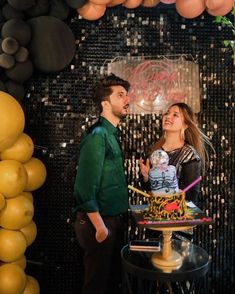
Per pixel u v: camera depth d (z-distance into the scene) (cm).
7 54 217
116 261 220
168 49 254
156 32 254
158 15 254
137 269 179
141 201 256
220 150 257
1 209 203
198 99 254
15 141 207
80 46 253
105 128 212
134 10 253
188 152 214
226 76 255
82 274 260
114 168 210
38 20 231
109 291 224
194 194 212
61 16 236
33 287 225
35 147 254
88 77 254
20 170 206
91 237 208
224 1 229
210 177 257
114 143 212
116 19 253
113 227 211
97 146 201
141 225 172
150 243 197
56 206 258
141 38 254
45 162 256
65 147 257
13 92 225
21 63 223
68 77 254
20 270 209
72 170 257
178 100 254
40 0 227
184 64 254
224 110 256
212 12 237
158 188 182
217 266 260
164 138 233
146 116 254
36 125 255
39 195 258
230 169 258
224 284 261
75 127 256
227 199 258
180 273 174
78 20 252
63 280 261
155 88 253
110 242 209
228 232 259
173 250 196
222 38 255
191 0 231
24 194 226
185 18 254
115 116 220
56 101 255
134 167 255
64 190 258
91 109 255
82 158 203
